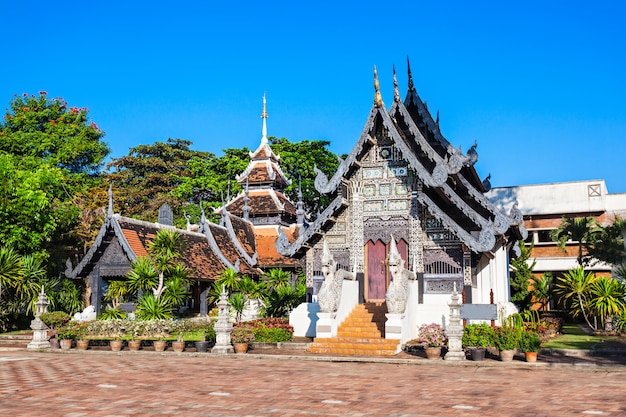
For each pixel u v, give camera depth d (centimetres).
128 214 5588
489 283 2686
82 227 4316
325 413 1120
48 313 2723
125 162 6219
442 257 2439
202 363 1886
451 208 2662
